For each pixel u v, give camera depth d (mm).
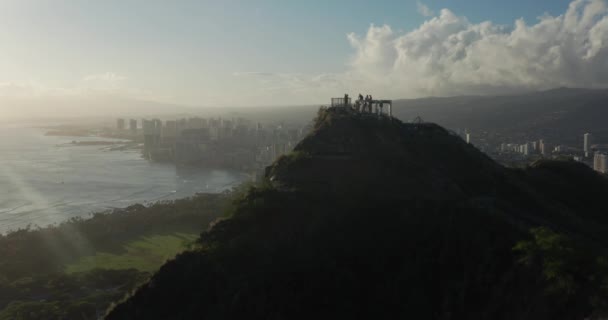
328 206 42625
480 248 38344
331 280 35781
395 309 35125
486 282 35594
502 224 41500
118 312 34031
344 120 57875
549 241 35062
